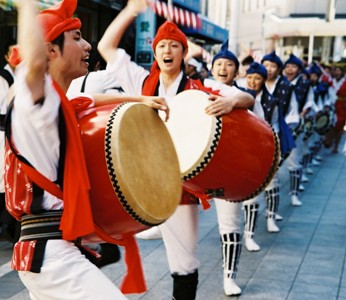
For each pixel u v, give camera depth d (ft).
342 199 22.66
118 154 6.23
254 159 9.12
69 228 5.92
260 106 13.82
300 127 20.97
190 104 9.55
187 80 10.30
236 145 9.00
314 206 21.33
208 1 60.85
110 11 31.50
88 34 30.83
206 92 9.68
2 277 12.87
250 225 15.62
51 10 6.40
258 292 12.46
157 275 13.30
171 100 9.95
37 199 6.08
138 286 7.15
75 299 5.92
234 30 36.86
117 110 6.59
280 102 18.58
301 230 17.85
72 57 6.45
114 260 11.73
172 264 10.12
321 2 70.49
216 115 9.08
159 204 6.78
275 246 16.05
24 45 5.65
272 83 18.80
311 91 23.08
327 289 12.69
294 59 22.70
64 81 6.56
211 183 9.18
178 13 31.89
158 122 7.37
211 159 8.96
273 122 16.22
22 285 12.42
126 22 9.95
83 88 11.43
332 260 14.79
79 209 5.95
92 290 5.92
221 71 12.82
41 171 6.01
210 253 15.20
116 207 6.29
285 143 16.47
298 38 55.88
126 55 10.36
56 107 5.89
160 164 7.06
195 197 9.91
